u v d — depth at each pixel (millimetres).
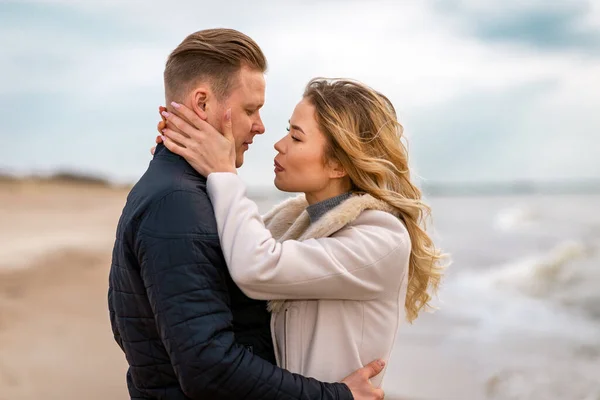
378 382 2146
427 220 2389
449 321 9625
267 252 1916
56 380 5656
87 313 8227
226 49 2119
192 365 1795
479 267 16453
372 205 2148
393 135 2248
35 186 41844
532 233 26641
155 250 1858
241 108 2152
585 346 8062
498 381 6605
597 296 11438
